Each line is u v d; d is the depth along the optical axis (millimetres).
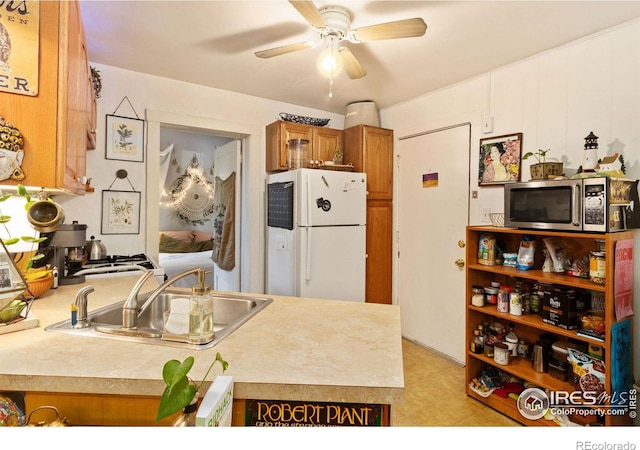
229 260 3775
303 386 849
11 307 1142
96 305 1432
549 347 2191
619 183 1814
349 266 3084
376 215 3430
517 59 2451
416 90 3104
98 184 2615
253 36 2152
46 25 1138
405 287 3438
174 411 649
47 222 1289
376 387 848
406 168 3412
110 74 2629
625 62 1972
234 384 845
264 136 3375
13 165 1077
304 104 3527
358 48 2277
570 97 2209
